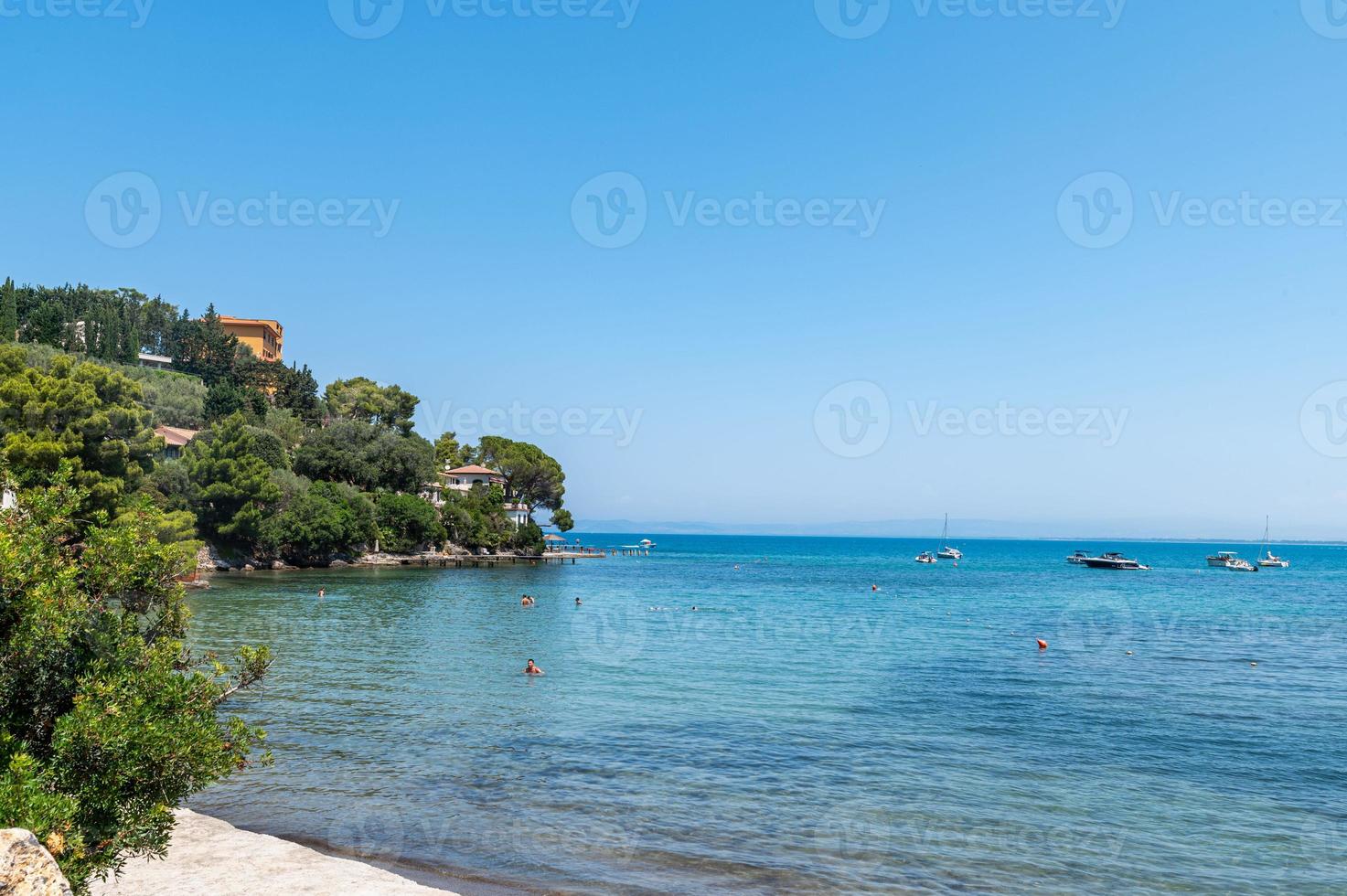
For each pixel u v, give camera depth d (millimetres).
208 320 172000
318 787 19312
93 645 9695
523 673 35844
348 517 102312
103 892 12703
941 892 14359
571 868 15062
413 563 118188
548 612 64438
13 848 6578
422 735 24375
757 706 29828
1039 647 47844
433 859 15266
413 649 41938
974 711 29672
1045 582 121250
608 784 20172
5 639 9000
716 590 96500
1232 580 133750
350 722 25797
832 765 22266
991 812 18719
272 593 68500
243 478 84500
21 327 126000
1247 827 18016
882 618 65125
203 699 9859
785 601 81688
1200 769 22688
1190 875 15391
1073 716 29219
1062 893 14469
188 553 11086
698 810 18375
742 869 15156
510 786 19734
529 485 161625
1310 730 27531
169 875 13516
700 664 39625
